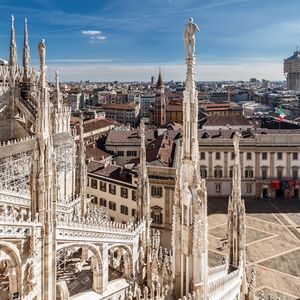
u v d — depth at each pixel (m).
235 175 30.12
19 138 58.53
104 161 88.88
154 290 31.50
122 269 42.25
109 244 36.62
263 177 101.69
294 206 93.19
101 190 76.50
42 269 27.22
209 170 101.75
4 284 29.27
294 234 74.44
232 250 30.45
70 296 33.88
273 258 63.31
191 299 16.42
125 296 33.69
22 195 36.94
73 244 31.92
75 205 50.84
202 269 17.34
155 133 111.62
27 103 58.91
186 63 16.47
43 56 25.80
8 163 41.84
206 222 17.31
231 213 30.44
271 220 82.69
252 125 129.88
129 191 71.44
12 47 58.66
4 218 24.91
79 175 52.75
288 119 169.00
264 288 53.09
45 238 27.06
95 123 148.88
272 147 100.31
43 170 26.44
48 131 26.67
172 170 66.94
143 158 44.19
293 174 101.62
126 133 110.38
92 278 37.91
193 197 16.89
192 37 16.11
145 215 44.50
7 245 24.88
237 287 26.23
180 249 17.47
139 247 42.53
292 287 53.72
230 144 100.75
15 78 59.03
